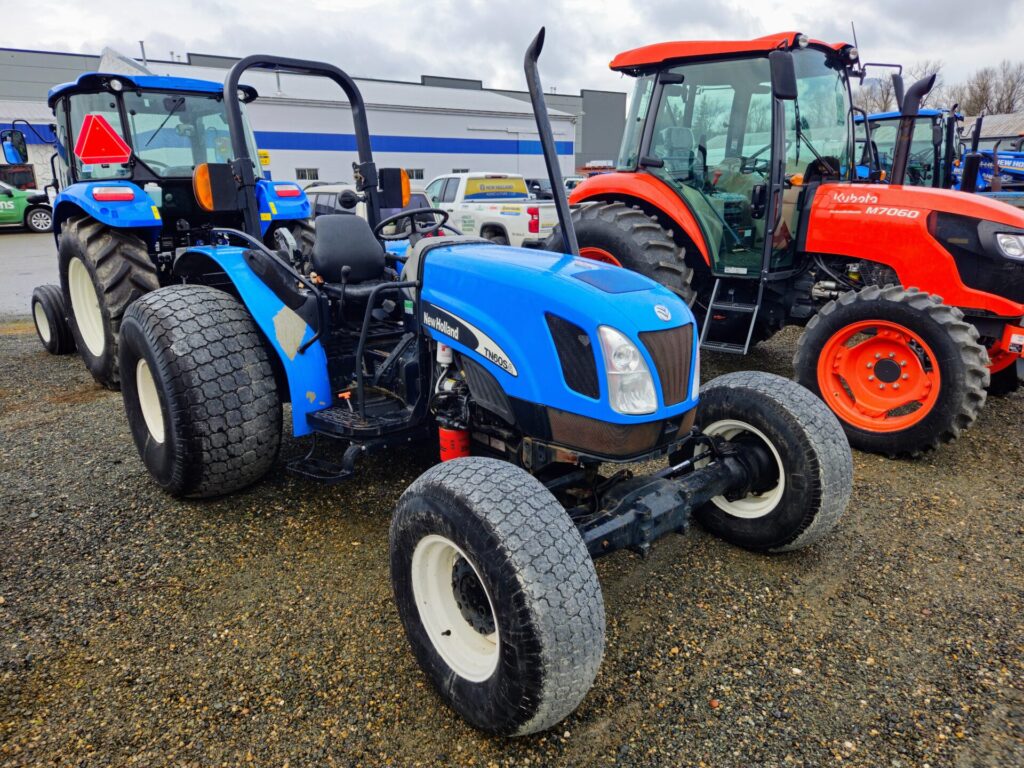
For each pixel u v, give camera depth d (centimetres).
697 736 197
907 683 216
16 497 336
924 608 253
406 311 320
